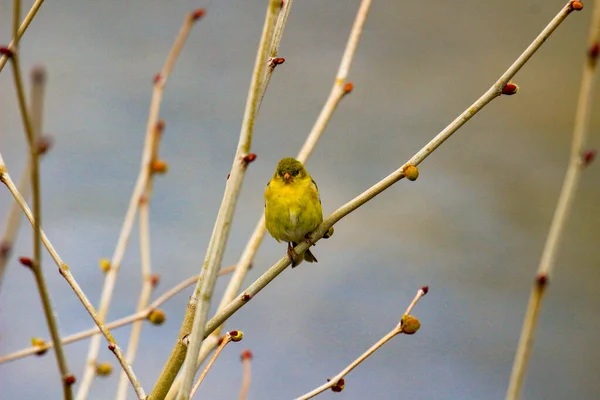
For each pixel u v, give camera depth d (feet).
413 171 18.58
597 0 18.10
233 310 17.53
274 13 15.48
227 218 14.97
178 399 14.23
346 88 22.95
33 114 12.36
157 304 21.53
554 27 17.87
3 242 14.05
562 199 17.40
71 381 13.88
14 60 12.46
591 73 17.94
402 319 17.87
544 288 16.57
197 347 14.52
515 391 15.90
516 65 18.15
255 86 15.30
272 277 17.87
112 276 21.88
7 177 16.74
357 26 23.43
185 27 24.77
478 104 18.24
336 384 17.88
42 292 13.62
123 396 20.08
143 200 23.84
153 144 23.66
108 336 16.92
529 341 16.21
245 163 15.06
